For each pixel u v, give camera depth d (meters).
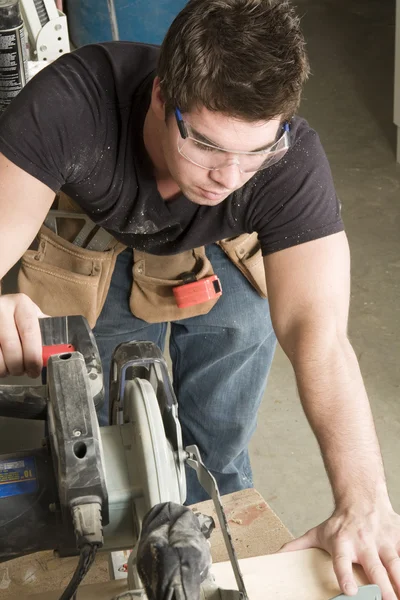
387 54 4.86
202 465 1.03
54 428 0.98
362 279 3.23
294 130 1.39
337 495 1.22
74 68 1.37
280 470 2.53
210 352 1.96
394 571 1.11
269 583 1.08
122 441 1.04
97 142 1.37
